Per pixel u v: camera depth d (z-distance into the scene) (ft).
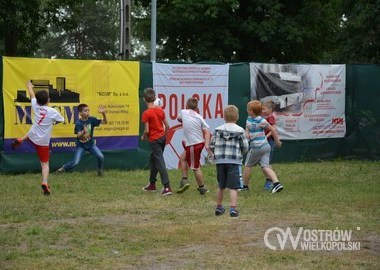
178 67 52.47
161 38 109.91
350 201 38.34
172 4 104.12
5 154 46.26
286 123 57.88
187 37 107.14
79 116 46.65
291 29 98.43
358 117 61.26
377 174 51.11
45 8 104.88
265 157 41.19
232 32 102.68
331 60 91.35
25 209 34.60
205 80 53.72
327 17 105.29
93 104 49.11
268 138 46.06
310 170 52.65
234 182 33.04
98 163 46.62
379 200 38.81
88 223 31.58
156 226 31.07
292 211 35.12
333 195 40.32
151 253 26.20
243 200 38.19
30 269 23.68
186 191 41.37
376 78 61.46
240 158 33.19
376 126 61.41
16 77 46.26
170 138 52.16
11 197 37.86
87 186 42.09
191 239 28.53
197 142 39.37
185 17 99.91
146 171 49.88
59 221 32.07
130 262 24.82
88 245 27.35
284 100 57.72
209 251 26.53
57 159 47.78
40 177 45.32
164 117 40.68
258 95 56.44
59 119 38.78
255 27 98.17
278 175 49.49
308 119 59.00
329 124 60.03
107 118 49.70
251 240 28.45
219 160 33.09
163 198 38.58
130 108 50.60
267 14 100.42
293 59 109.60
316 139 59.52
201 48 100.73
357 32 82.89
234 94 55.21
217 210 33.55
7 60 45.96
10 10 90.17
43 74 47.16
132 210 34.91
